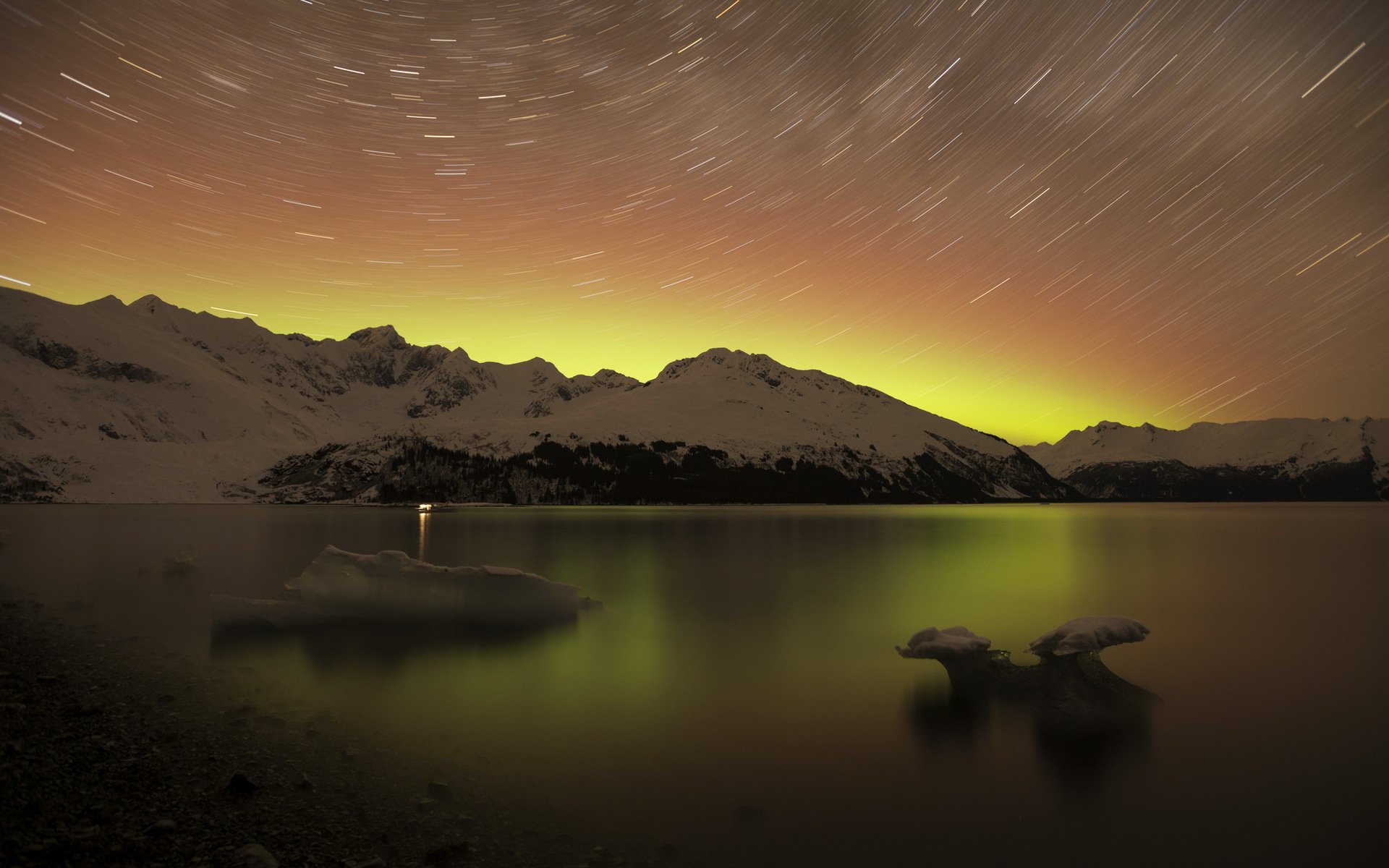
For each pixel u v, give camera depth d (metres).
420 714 14.14
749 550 55.09
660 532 76.50
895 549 57.56
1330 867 8.86
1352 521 125.50
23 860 7.65
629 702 15.29
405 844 8.52
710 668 18.42
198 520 85.31
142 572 34.72
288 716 13.49
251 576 33.88
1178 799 10.74
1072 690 14.77
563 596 25.12
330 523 84.31
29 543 50.19
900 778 11.35
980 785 11.13
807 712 14.72
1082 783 11.27
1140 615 27.38
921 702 15.52
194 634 20.72
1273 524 110.75
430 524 87.19
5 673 15.40
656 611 27.09
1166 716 14.84
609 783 10.88
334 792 9.97
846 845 9.15
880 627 24.23
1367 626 25.00
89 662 16.81
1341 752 12.76
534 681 16.94
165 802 9.33
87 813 8.89
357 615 22.25
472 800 9.97
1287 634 23.81
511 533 70.94
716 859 8.63
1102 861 8.95
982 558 50.16
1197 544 66.44
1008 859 8.89
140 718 12.78
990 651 16.84
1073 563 46.94
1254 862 8.98
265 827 8.77
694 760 11.98
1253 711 15.21
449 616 22.84
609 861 8.44
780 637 22.36
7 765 10.15
